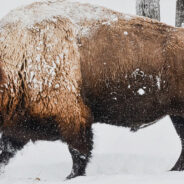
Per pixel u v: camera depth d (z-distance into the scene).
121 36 21.44
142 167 25.41
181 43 21.52
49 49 20.69
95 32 21.39
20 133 21.52
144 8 31.53
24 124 21.05
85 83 21.23
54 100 20.55
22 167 25.80
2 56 20.62
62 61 20.72
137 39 21.47
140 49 21.34
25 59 20.61
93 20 21.62
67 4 22.05
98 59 21.25
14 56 20.64
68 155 31.11
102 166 25.59
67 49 20.88
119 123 22.52
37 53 20.62
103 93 21.48
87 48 21.22
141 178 18.30
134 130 23.38
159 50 21.39
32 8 21.75
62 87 20.59
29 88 20.56
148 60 21.30
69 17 21.50
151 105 21.77
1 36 20.92
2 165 23.14
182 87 21.34
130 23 21.75
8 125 21.08
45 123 20.88
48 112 20.62
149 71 21.31
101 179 18.39
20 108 20.72
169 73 21.33
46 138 21.56
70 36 21.11
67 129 20.73
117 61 21.30
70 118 20.69
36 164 27.12
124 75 21.33
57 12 21.56
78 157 21.44
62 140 21.20
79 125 20.86
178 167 23.12
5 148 23.03
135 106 21.78
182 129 23.50
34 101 20.61
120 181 17.80
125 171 24.73
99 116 22.23
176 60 21.30
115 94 21.53
